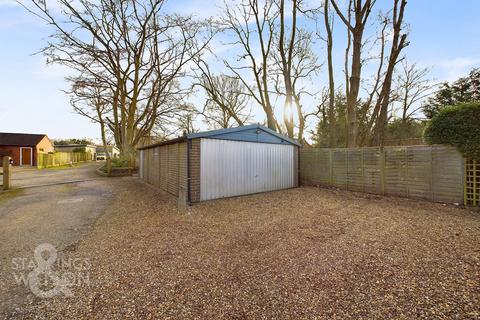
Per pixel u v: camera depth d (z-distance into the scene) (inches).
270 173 345.7
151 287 92.7
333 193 322.0
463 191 228.5
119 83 663.8
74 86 612.1
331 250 125.5
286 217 196.2
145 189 368.2
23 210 229.9
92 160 1512.1
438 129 243.8
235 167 300.0
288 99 546.3
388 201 260.1
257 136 328.5
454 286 88.0
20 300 85.9
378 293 85.3
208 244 137.9
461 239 136.9
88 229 169.9
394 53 393.7
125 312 77.7
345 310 76.4
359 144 558.3
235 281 96.3
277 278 98.0
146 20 632.4
